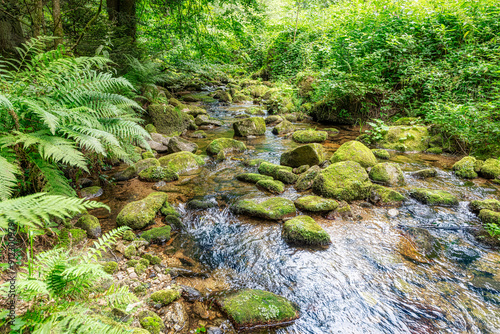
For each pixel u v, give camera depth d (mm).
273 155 5859
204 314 2104
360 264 2721
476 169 4977
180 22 9117
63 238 2645
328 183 4039
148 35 9461
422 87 7387
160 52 9141
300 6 15227
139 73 7055
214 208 3711
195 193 4113
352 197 3965
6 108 2359
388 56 8047
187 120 7730
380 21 8477
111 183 4266
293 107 9867
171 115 7191
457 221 3500
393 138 6555
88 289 1904
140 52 7582
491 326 2051
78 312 1491
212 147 5773
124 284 2297
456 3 7699
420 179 4750
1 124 2447
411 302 2271
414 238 3131
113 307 1847
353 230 3293
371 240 3102
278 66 15258
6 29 6934
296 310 2180
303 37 13680
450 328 2037
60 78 3139
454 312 2174
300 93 10469
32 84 2922
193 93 13398
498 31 6965
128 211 3246
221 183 4488
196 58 11062
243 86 15703
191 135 7094
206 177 4707
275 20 16625
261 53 18031
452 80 6805
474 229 3322
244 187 4355
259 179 4492
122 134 3361
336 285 2457
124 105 3693
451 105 6113
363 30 8898
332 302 2277
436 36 7555
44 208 1471
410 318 2123
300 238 3020
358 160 5039
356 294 2357
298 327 2045
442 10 7836
